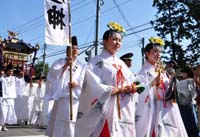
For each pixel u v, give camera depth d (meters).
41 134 9.22
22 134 9.16
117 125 3.95
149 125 4.63
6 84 10.77
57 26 5.32
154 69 5.02
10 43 17.70
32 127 11.46
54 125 5.43
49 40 5.22
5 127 10.72
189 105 6.52
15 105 12.36
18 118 12.32
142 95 4.64
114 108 3.96
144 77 4.90
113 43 4.17
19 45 17.92
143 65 5.11
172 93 4.96
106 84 4.05
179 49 21.31
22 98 12.28
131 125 4.09
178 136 4.98
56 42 5.26
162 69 5.05
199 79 6.43
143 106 4.62
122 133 4.00
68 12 5.43
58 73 5.38
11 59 17.69
